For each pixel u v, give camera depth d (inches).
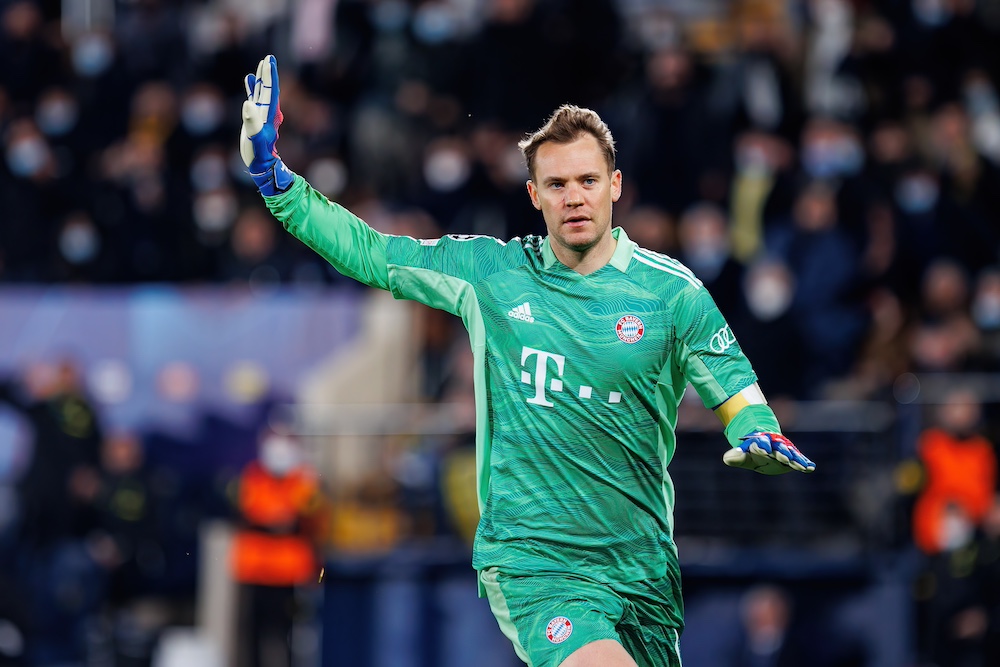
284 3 2317.9
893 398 1565.0
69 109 2237.9
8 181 2111.2
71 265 2062.0
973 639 1505.9
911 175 1924.2
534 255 719.7
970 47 2154.3
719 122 1985.7
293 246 1972.2
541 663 683.4
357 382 1728.6
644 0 2388.0
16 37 2292.1
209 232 2046.0
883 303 1765.5
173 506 1765.5
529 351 703.7
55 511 1731.1
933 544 1526.8
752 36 2073.1
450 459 1604.3
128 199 2075.5
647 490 708.7
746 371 694.5
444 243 730.2
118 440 1759.4
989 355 1663.4
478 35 2140.7
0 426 1817.2
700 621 1550.2
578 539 700.0
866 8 2159.2
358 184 2080.5
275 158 709.3
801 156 2032.5
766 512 1568.7
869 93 2105.1
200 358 1815.9
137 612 1739.7
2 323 1846.7
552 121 700.7
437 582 1556.3
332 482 1625.2
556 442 699.4
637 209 1897.1
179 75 2271.2
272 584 1599.4
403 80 2118.6
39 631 1702.8
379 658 1550.2
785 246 1780.3
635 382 697.6
